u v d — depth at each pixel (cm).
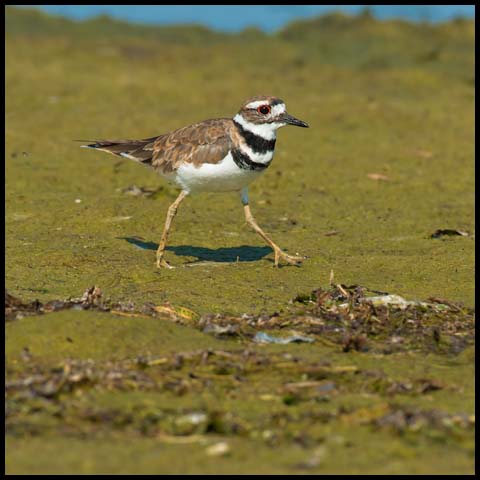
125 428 925
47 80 2770
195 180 1453
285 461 860
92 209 1767
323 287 1387
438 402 1010
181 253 1551
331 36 3488
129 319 1156
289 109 2575
